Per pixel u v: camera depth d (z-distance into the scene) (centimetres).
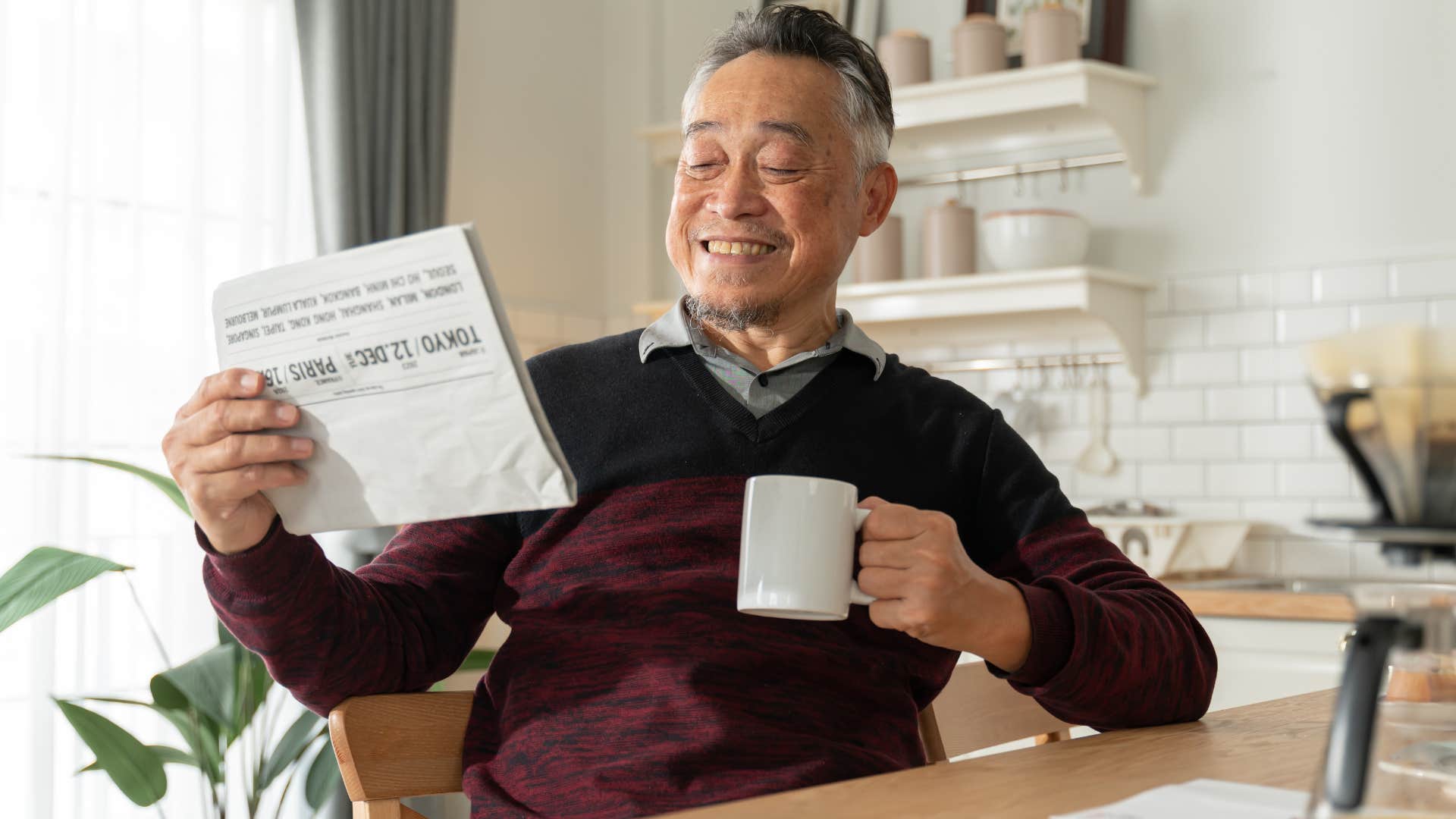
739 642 124
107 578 287
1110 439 339
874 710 128
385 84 330
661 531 131
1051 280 316
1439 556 62
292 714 315
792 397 139
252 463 105
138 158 296
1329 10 315
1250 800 81
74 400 285
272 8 325
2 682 273
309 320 101
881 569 104
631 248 417
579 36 418
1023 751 102
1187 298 330
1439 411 60
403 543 140
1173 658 119
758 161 140
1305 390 314
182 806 301
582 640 128
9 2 278
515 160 396
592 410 140
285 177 324
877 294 339
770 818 78
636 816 115
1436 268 300
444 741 125
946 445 141
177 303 304
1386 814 67
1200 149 330
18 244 278
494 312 95
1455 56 300
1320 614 262
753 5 397
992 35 332
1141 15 338
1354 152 311
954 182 363
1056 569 136
